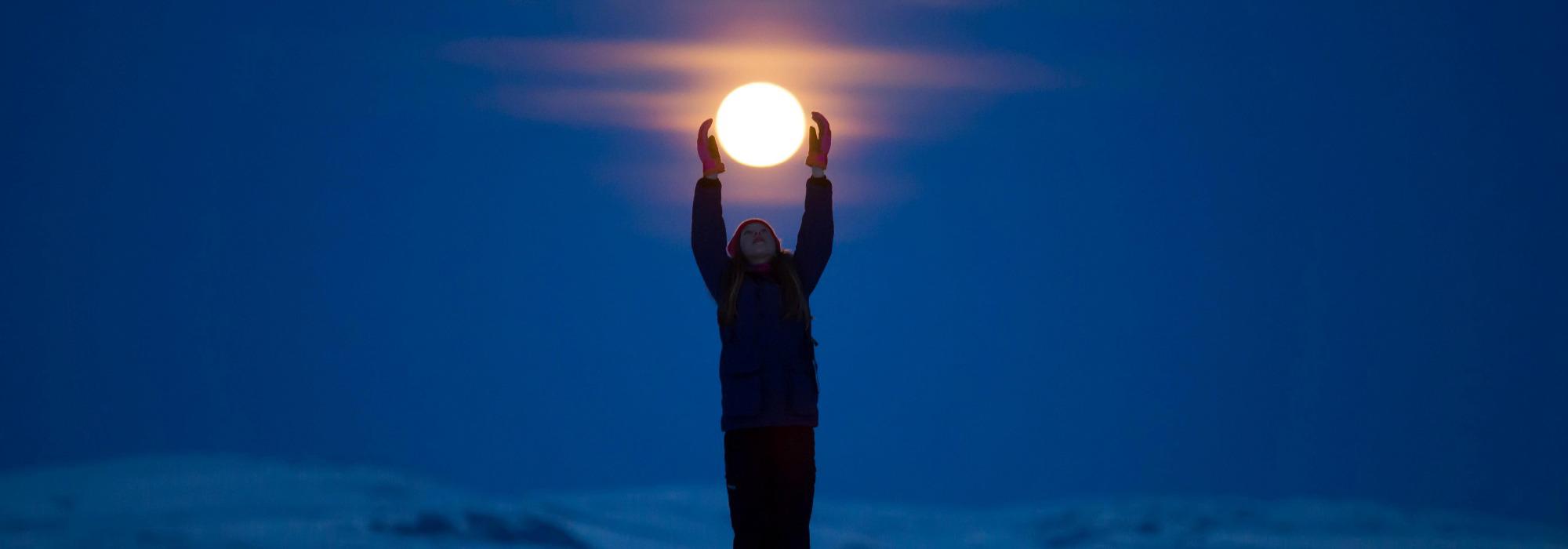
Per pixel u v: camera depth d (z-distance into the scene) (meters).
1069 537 20.69
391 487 21.48
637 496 24.97
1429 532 21.48
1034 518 24.03
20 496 18.94
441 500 20.11
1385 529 21.12
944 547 20.61
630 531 19.05
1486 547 20.22
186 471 21.67
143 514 17.25
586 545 16.08
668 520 21.48
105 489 20.22
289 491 20.22
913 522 25.17
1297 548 18.27
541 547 15.43
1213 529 19.92
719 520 22.34
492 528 15.66
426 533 15.18
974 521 24.58
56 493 19.64
